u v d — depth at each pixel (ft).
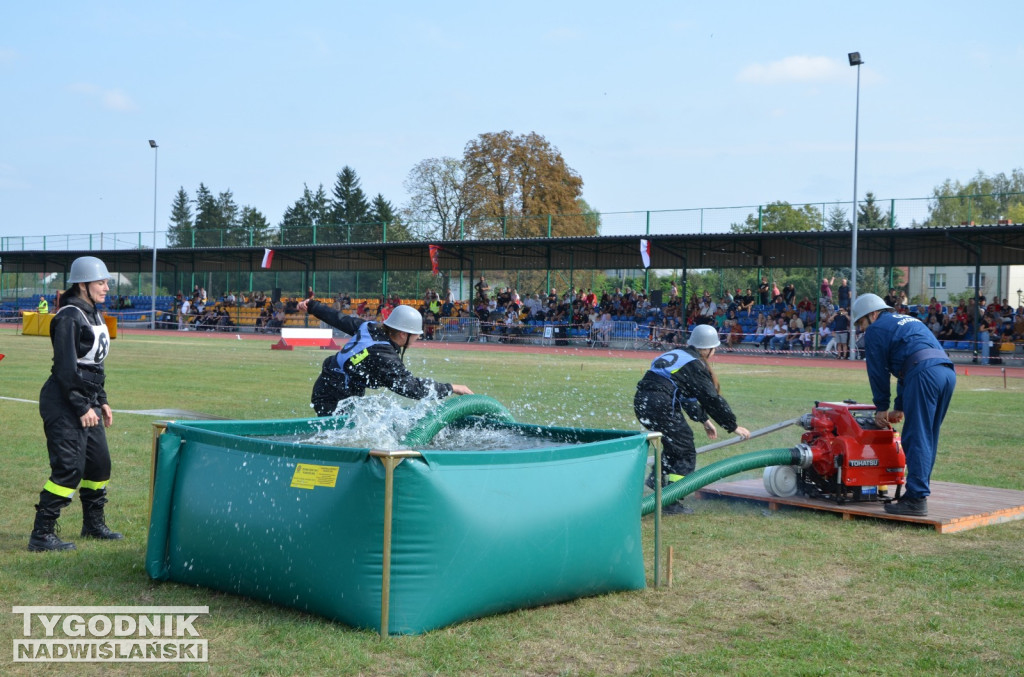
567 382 61.41
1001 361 96.78
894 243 107.14
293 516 14.65
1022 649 13.65
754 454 23.00
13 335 121.19
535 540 14.76
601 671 12.60
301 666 12.53
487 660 12.91
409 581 13.65
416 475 13.62
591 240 118.21
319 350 96.78
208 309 163.73
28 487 24.20
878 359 22.86
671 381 23.94
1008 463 31.01
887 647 13.70
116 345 103.35
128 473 26.35
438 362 84.79
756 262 117.60
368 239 147.64
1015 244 95.71
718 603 15.80
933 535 20.97
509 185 190.60
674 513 23.20
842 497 23.09
